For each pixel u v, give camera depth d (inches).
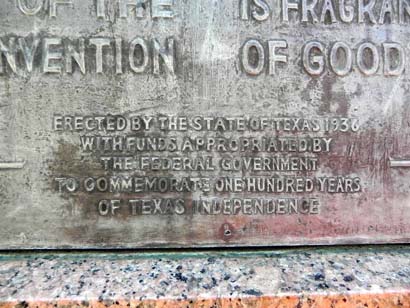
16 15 44.8
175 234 47.3
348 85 48.2
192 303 40.9
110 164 46.2
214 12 46.7
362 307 41.8
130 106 46.2
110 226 46.7
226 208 47.5
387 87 48.7
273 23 47.3
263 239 47.9
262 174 47.6
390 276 44.5
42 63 45.2
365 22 48.3
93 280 42.7
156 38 46.2
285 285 42.7
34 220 46.1
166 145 46.6
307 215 48.3
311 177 48.1
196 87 46.7
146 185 46.6
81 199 46.4
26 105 45.3
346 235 48.8
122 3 45.6
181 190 47.0
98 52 45.6
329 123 48.1
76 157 46.0
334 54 47.9
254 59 47.2
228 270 44.7
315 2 47.7
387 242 49.4
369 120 48.6
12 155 45.5
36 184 45.9
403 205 49.2
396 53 48.6
